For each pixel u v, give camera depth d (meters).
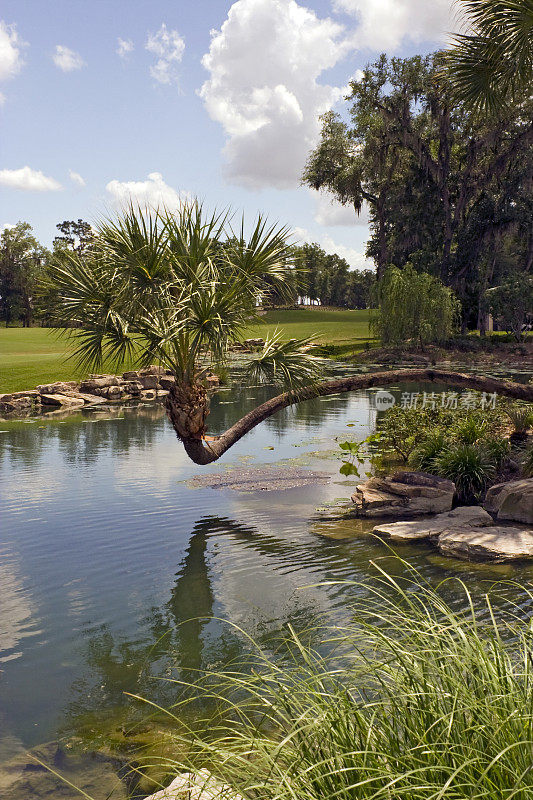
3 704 4.73
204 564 7.64
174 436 16.73
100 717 4.53
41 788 3.73
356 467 12.79
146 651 5.52
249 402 23.61
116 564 7.66
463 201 44.75
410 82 42.38
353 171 46.56
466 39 11.45
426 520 9.25
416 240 45.94
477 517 9.21
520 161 42.78
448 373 10.60
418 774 1.96
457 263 45.28
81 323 9.57
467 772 1.93
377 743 2.20
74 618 6.21
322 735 2.26
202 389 10.12
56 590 6.89
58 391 24.67
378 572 7.28
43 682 5.04
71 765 3.97
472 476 10.96
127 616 6.24
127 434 17.09
